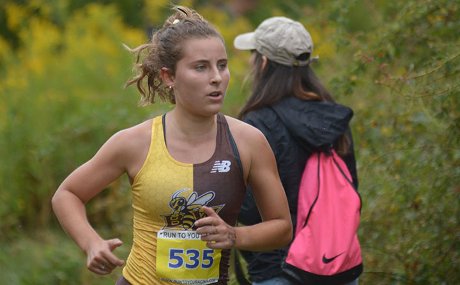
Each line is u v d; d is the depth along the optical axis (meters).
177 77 8.99
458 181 12.58
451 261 12.77
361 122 14.16
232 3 29.34
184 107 8.98
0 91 22.61
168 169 8.92
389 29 14.02
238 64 21.20
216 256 9.11
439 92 12.06
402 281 13.11
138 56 9.70
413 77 12.35
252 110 11.31
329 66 16.34
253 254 10.95
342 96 14.77
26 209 21.02
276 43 11.40
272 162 9.29
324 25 16.12
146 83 10.20
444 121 12.63
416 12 13.48
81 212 9.15
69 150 20.73
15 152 21.05
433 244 12.78
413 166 12.85
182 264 8.99
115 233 18.48
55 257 17.91
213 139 9.05
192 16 9.30
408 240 13.02
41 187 20.72
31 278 17.23
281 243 9.29
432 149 12.85
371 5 16.25
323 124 11.03
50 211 20.98
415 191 12.79
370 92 14.34
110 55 23.81
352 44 14.77
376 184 13.33
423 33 13.78
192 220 8.95
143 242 9.12
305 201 10.84
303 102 11.23
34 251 18.33
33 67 23.12
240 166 9.03
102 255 8.71
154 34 9.40
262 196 9.27
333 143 11.22
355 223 10.79
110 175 9.16
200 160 8.95
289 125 11.02
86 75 23.03
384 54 13.88
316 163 11.02
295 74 11.41
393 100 13.77
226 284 9.33
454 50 12.66
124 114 20.45
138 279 9.14
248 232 8.95
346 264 10.62
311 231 10.68
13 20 27.20
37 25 25.17
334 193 10.90
